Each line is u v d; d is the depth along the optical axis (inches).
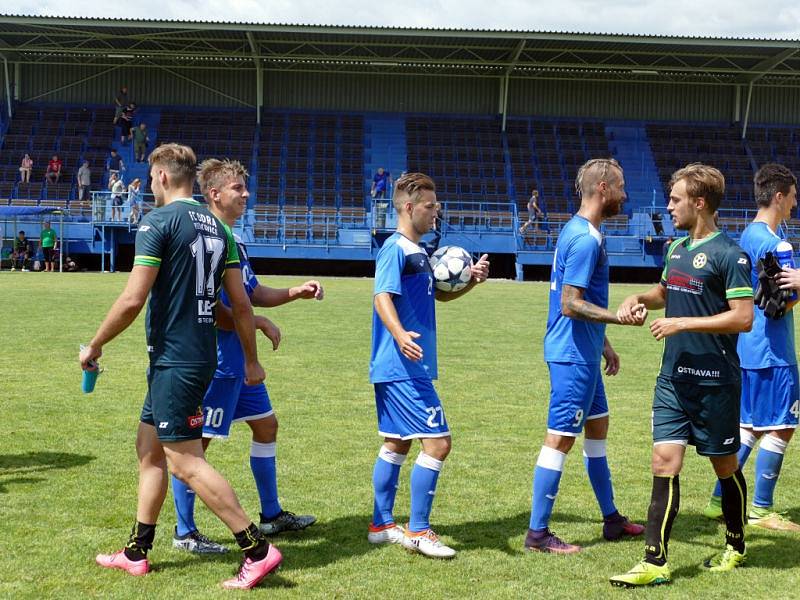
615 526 190.2
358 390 351.9
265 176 1371.8
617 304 776.3
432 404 179.3
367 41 1331.2
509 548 181.6
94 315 602.2
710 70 1459.2
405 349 172.6
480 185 1386.6
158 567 167.9
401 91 1537.9
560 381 181.2
